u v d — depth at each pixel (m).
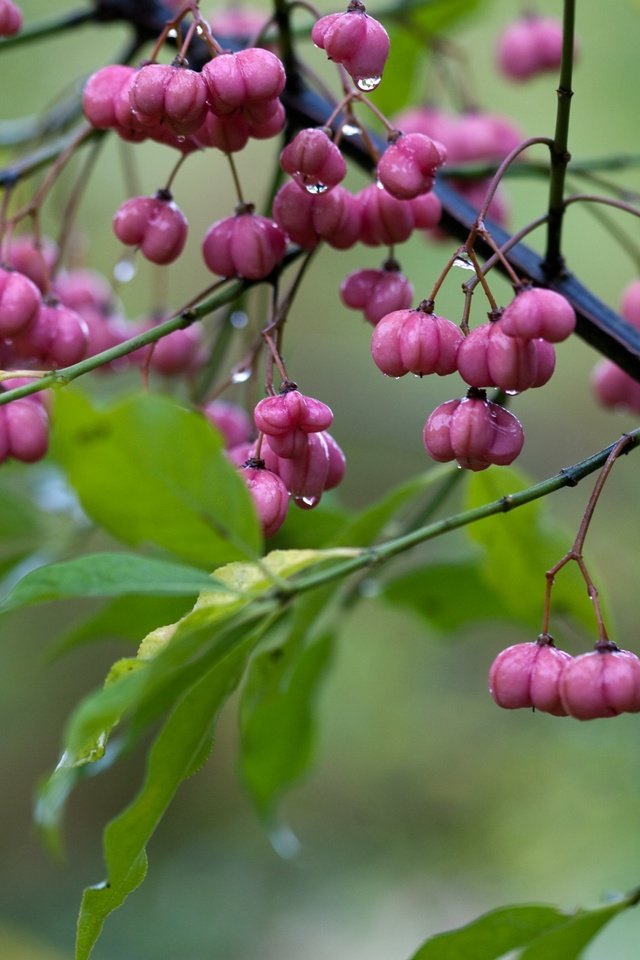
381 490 1.24
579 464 0.60
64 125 0.70
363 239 0.62
